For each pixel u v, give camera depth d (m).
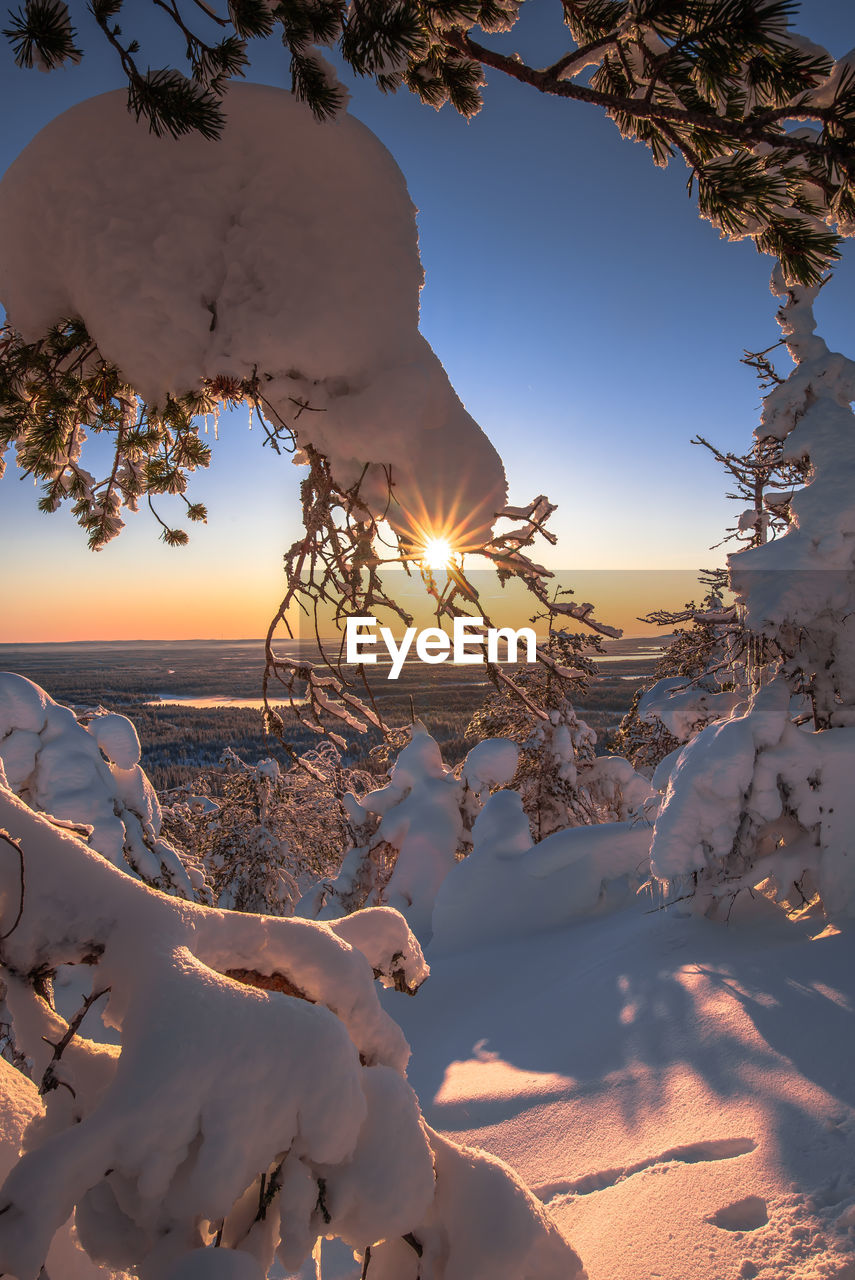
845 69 1.77
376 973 2.71
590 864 13.84
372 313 2.19
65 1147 1.56
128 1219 1.78
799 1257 4.28
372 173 2.28
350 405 2.19
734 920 9.23
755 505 11.54
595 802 20.02
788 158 1.98
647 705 15.13
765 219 2.10
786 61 1.86
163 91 2.00
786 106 1.85
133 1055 1.67
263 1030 1.77
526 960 12.02
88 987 8.30
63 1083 1.76
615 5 2.19
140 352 2.20
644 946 9.61
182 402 2.68
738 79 1.91
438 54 2.56
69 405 2.59
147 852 11.51
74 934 1.91
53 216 2.20
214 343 2.17
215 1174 1.63
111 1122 1.59
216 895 19.39
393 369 2.19
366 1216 1.98
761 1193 4.91
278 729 2.44
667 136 2.08
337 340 2.15
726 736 8.84
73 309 2.35
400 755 17.48
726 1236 4.62
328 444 2.26
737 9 1.73
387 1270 2.30
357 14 1.95
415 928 15.62
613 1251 4.80
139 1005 1.76
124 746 11.87
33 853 1.94
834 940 7.96
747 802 8.77
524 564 2.55
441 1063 9.35
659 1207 5.07
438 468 2.39
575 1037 8.45
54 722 11.09
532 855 14.09
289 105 2.21
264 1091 1.72
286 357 2.15
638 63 2.25
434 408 2.42
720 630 14.17
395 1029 2.33
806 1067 6.10
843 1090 5.68
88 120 2.20
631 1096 6.79
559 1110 7.04
